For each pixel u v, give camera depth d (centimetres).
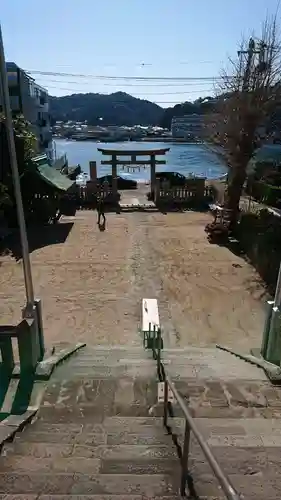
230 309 1049
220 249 1532
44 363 629
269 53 1548
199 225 1905
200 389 559
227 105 1630
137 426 450
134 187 3116
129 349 795
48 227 1866
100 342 884
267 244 1310
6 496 305
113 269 1327
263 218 1557
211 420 466
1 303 1069
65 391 555
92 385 574
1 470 355
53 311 1031
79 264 1371
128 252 1501
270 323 688
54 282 1218
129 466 354
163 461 362
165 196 2373
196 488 310
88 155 7344
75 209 2256
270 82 1550
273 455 375
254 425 452
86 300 1097
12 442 414
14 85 3119
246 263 1381
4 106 548
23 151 1833
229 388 564
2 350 582
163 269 1328
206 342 887
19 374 591
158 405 512
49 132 4688
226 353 771
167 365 666
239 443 403
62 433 433
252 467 353
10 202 1691
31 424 466
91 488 317
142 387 570
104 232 1777
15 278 1248
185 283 1215
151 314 864
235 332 935
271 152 2823
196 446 389
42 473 341
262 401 527
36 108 3866
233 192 1670
